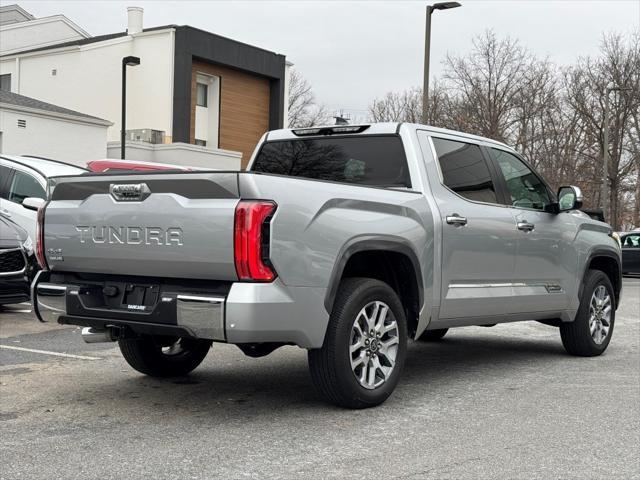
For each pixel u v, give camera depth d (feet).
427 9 68.08
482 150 21.45
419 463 13.16
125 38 103.91
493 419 16.34
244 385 19.33
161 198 14.88
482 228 19.99
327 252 15.39
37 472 12.35
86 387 18.69
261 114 115.44
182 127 100.58
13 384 18.84
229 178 14.23
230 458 13.24
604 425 15.98
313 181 15.60
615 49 144.25
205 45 103.30
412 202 18.03
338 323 15.90
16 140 72.18
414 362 23.66
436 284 18.53
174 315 14.65
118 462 12.91
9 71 114.32
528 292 21.84
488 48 136.15
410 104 220.84
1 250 28.07
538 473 12.76
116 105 104.83
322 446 14.06
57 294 16.53
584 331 24.40
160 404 17.08
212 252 14.25
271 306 14.32
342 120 21.31
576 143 146.20
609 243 25.72
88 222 15.98
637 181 149.48
